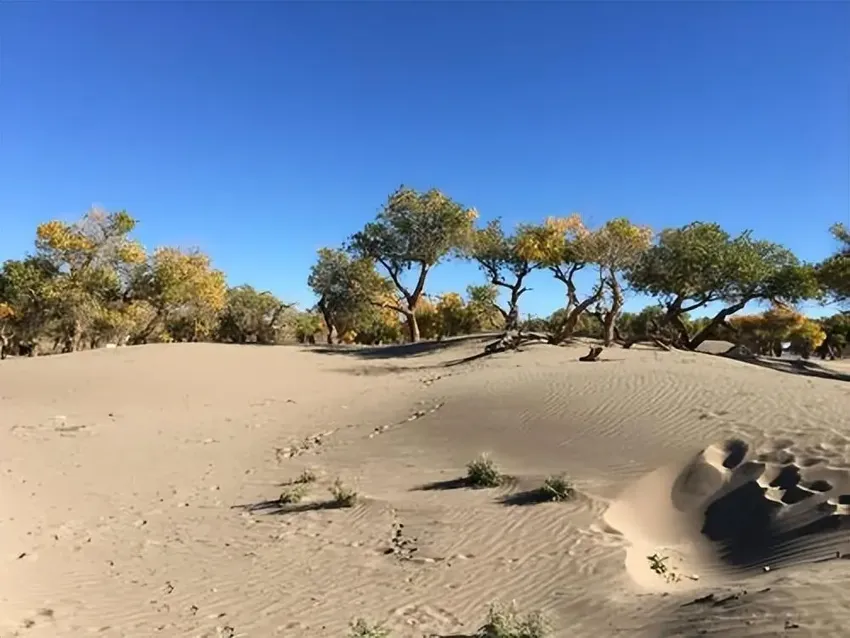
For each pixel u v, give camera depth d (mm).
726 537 6906
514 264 38906
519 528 7496
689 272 34688
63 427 15875
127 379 23516
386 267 43750
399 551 7145
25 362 27125
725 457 8961
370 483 10141
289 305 53219
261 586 6391
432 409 15438
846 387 14320
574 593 5688
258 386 23359
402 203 40719
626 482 8828
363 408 17391
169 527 8648
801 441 8695
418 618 5418
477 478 9492
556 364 21359
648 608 5031
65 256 37094
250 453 13375
